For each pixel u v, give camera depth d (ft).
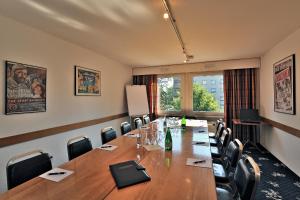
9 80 8.10
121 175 4.57
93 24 8.63
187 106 18.70
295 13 7.58
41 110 9.64
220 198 5.29
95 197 3.67
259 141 16.26
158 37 10.41
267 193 8.31
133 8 7.08
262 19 8.13
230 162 6.77
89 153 6.39
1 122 7.86
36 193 3.82
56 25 8.82
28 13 7.58
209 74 17.95
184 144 7.46
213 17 7.89
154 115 19.35
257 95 16.21
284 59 10.72
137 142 7.77
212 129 17.58
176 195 3.71
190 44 11.78
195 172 4.79
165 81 19.49
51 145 10.25
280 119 11.62
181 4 6.79
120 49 13.03
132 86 18.74
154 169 5.00
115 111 16.94
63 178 4.50
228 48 12.78
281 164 11.64
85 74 12.92
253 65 15.75
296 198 7.91
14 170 4.76
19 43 8.53
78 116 12.34
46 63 9.93
